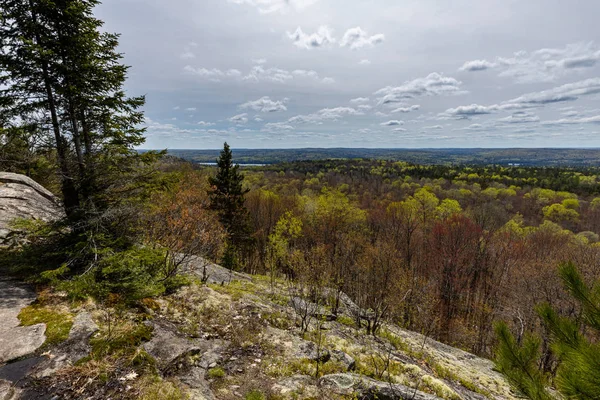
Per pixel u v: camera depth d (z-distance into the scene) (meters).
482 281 28.47
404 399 5.27
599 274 18.50
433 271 29.50
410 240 36.09
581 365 3.18
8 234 7.09
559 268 3.77
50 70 6.46
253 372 5.50
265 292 13.09
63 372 4.11
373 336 10.42
